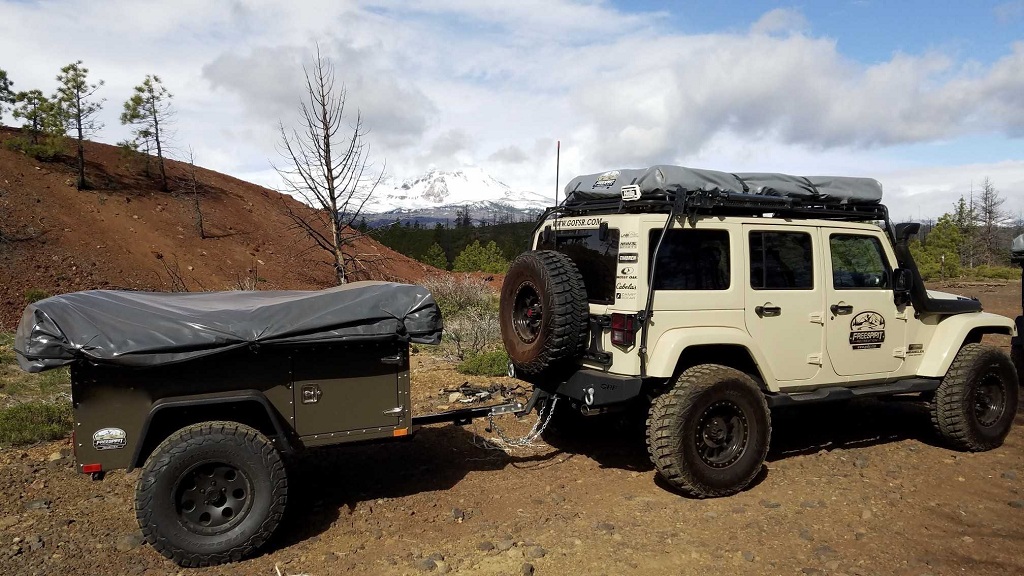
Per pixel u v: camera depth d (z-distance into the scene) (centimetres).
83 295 432
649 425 495
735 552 408
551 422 652
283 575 387
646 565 393
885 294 598
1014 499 494
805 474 552
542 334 518
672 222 494
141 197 2400
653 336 494
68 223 2036
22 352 387
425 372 963
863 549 410
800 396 546
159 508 389
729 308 522
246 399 419
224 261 2217
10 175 2141
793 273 554
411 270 2672
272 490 408
